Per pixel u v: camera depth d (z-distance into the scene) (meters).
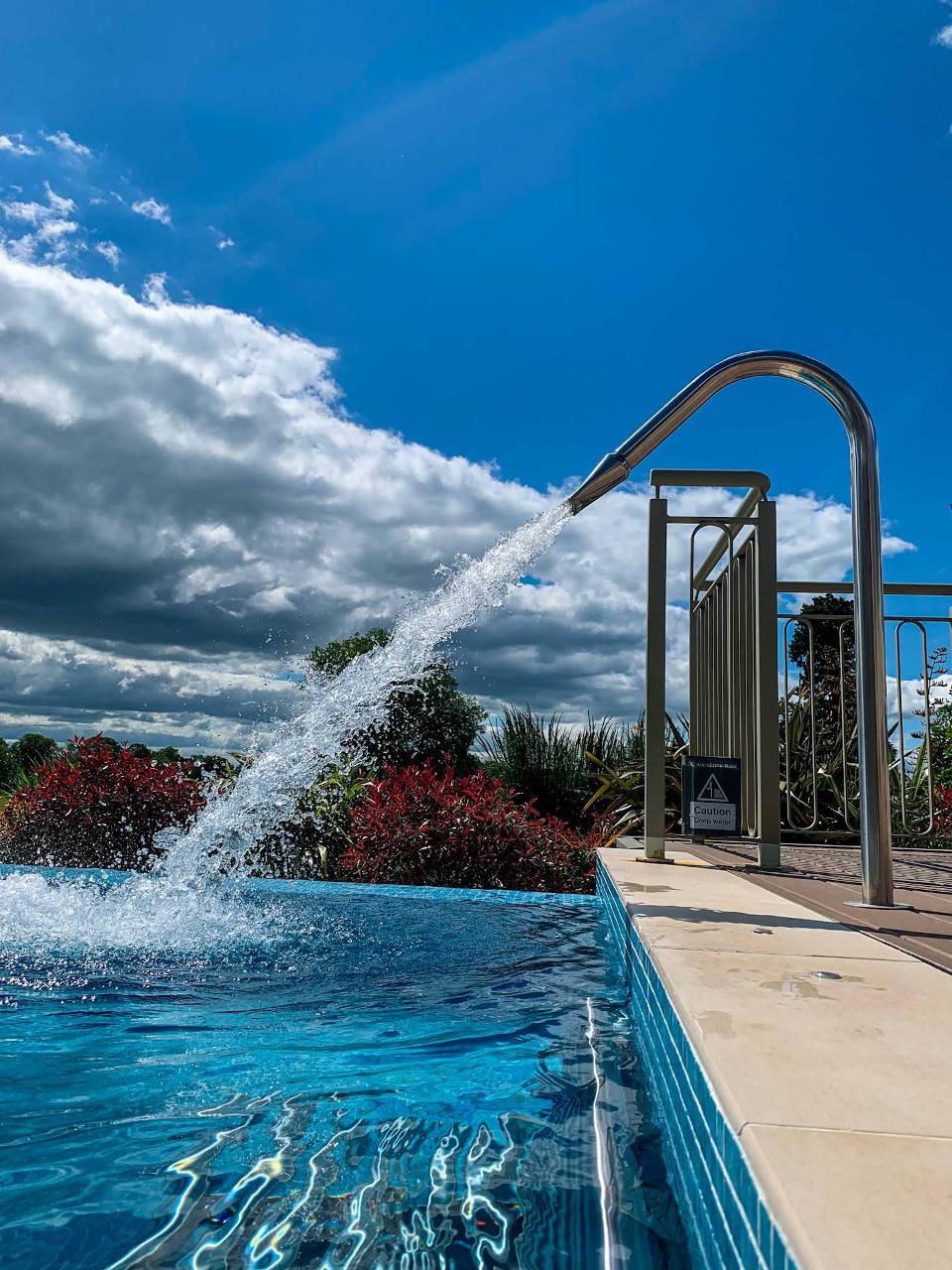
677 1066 1.23
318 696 5.49
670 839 4.63
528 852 5.46
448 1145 1.24
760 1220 0.68
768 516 3.46
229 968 2.55
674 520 3.60
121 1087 1.50
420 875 5.35
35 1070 1.60
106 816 6.35
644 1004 1.79
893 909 2.24
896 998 1.28
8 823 6.52
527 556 2.95
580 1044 1.78
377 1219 1.01
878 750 2.32
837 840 5.20
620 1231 0.99
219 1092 1.47
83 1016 2.00
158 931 3.17
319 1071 1.60
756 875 3.11
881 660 2.38
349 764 6.60
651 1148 1.24
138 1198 1.06
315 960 2.69
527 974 2.49
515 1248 0.93
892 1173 0.68
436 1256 0.92
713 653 4.31
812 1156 0.71
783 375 2.61
